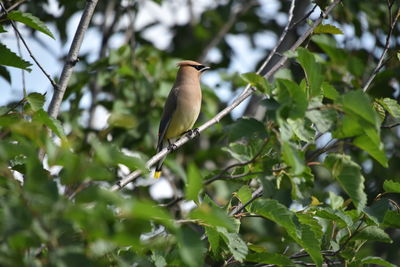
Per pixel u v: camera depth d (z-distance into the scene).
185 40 21.11
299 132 6.79
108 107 15.07
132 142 14.14
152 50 15.45
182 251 5.45
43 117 7.22
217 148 15.34
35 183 5.11
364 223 8.64
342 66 13.65
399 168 14.27
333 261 8.88
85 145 11.77
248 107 16.77
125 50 14.71
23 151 5.99
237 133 6.79
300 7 17.08
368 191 14.29
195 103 14.30
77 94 14.04
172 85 14.85
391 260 13.59
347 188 6.94
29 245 5.11
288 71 8.07
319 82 6.95
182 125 14.30
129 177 8.39
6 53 7.95
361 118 6.59
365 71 14.48
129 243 5.22
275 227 12.56
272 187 7.01
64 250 5.04
